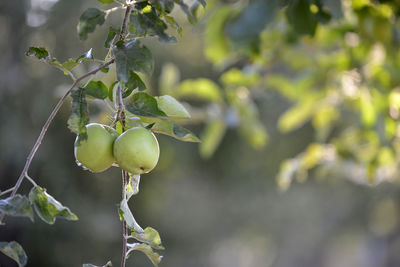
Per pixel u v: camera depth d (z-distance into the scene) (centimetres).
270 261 3522
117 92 285
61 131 1331
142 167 266
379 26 505
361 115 629
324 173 730
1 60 1204
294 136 1647
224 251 3475
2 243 259
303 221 2495
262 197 2111
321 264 3325
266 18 352
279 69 782
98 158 271
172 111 282
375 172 682
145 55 274
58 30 1210
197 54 1552
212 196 2008
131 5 281
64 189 1353
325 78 671
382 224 2811
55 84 1240
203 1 305
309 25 428
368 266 3403
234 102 726
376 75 612
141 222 1722
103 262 1459
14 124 1214
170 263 1925
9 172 1244
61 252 1354
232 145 1808
